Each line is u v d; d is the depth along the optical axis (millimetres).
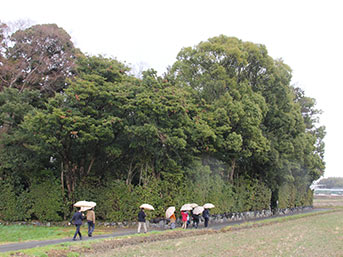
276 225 28000
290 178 39938
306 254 15070
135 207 26734
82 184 27859
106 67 26922
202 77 32906
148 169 27844
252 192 38875
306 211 54031
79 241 17906
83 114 24438
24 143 26672
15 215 27734
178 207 28516
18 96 28219
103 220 27672
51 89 33000
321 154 56625
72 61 33938
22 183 28922
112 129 24281
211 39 36062
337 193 152625
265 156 35594
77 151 27250
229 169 35375
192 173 30078
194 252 15195
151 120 25172
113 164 28469
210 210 31875
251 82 36281
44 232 23172
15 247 16844
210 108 31328
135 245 17266
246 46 35469
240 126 31562
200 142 29062
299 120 40375
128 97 25328
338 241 18984
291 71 39688
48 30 34156
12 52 33281
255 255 14602
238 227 25859
